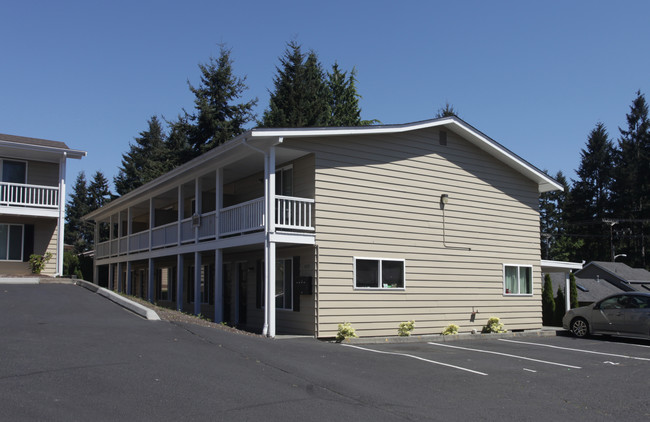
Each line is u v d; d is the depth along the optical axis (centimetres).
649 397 898
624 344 1609
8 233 2241
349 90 4309
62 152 2198
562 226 5978
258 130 1392
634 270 4497
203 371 855
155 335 1095
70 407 643
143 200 2492
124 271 3359
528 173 1980
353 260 1545
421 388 888
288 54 3831
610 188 5525
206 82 4144
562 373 1095
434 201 1748
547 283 2778
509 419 736
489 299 1847
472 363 1165
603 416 777
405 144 1702
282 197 1453
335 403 750
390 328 1595
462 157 1842
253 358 998
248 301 1891
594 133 5869
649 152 5334
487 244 1864
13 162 2258
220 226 1698
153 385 755
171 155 4181
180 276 1966
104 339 1019
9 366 796
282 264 1664
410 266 1664
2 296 1538
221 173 1727
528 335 1820
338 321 1499
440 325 1708
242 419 646
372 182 1614
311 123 3734
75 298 1574
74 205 6494
